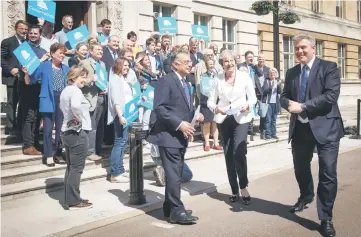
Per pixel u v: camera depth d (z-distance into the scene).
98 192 6.59
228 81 5.86
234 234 4.79
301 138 5.15
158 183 6.99
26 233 4.91
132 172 5.95
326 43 24.91
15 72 7.38
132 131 5.91
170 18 11.89
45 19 8.41
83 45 7.45
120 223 5.30
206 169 8.25
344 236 4.61
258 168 8.34
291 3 21.95
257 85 10.86
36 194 6.51
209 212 5.64
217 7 16.05
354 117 18.59
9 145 7.60
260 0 14.77
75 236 4.88
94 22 12.27
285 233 4.78
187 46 9.94
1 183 6.49
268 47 19.23
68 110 5.59
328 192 4.67
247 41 17.53
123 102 7.14
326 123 4.75
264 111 11.06
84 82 5.76
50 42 8.54
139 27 13.08
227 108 5.73
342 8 26.91
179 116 5.18
